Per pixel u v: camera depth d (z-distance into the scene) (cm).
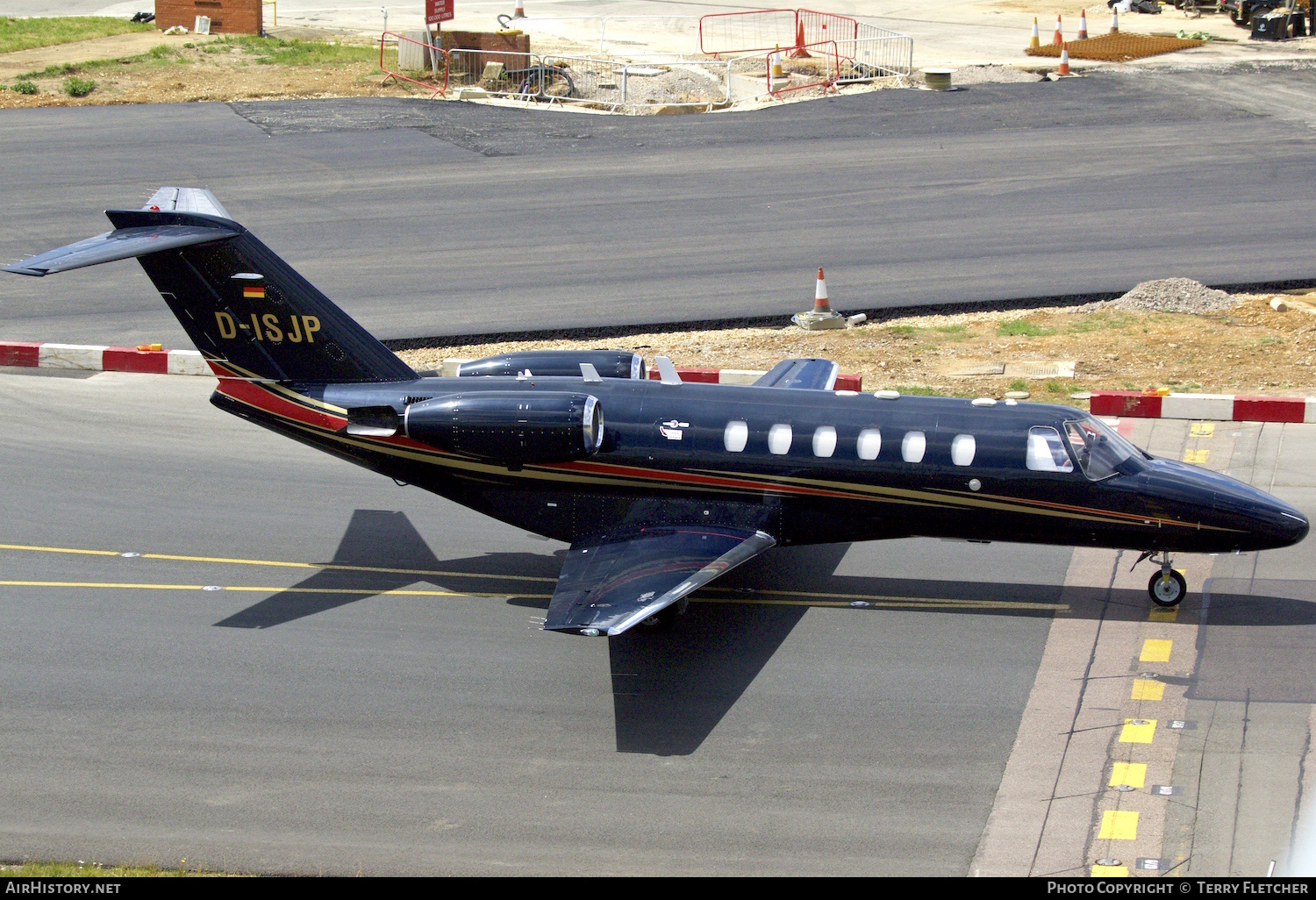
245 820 2492
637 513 3434
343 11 12544
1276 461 4122
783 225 6488
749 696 2948
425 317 5450
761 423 3341
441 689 2997
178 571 3603
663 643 3203
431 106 8688
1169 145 7525
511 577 3606
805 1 13162
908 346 5159
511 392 3381
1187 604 3331
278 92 8912
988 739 2742
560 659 3141
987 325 5378
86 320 5562
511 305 5572
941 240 6228
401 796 2573
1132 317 5400
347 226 6525
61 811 2520
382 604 3438
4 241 6191
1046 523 3281
